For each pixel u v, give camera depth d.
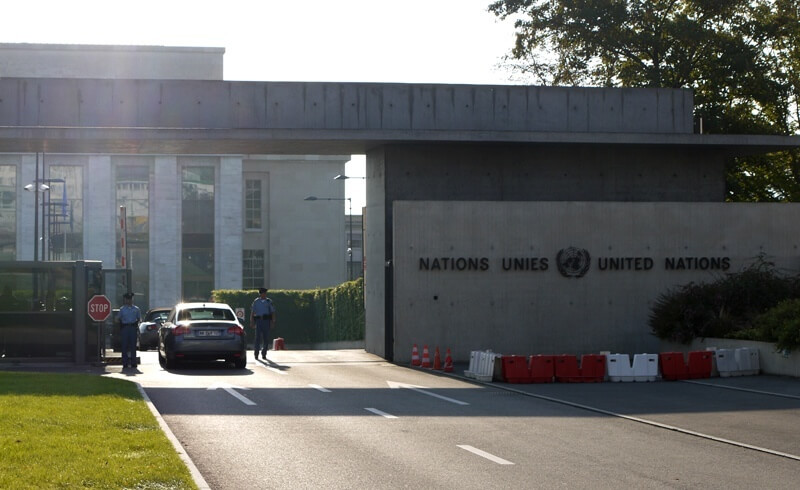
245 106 31.38
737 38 46.00
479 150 33.44
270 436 14.29
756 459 12.53
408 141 31.53
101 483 9.51
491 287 31.77
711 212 33.00
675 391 21.95
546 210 32.19
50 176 75.94
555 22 46.94
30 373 23.55
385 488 10.47
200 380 23.78
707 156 34.88
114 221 76.69
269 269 84.44
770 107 47.97
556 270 32.12
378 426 15.47
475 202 31.81
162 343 28.20
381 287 33.41
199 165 78.75
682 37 44.91
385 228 32.91
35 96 30.73
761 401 19.72
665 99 34.00
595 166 34.12
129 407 16.20
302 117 31.59
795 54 47.50
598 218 32.44
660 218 32.75
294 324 62.34
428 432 14.83
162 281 77.31
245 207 84.25
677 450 13.24
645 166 34.44
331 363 30.75
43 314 27.48
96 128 30.09
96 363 27.45
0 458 10.47
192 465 11.10
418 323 31.34
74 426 13.45
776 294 29.80
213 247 78.81
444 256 31.56
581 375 24.44
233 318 28.27
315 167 85.25
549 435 14.62
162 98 31.12
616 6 45.81
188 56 81.56
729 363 25.52
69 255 75.94
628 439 14.27
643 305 32.50
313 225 85.06
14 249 75.62
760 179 48.62
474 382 24.31
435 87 32.34
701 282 31.75
